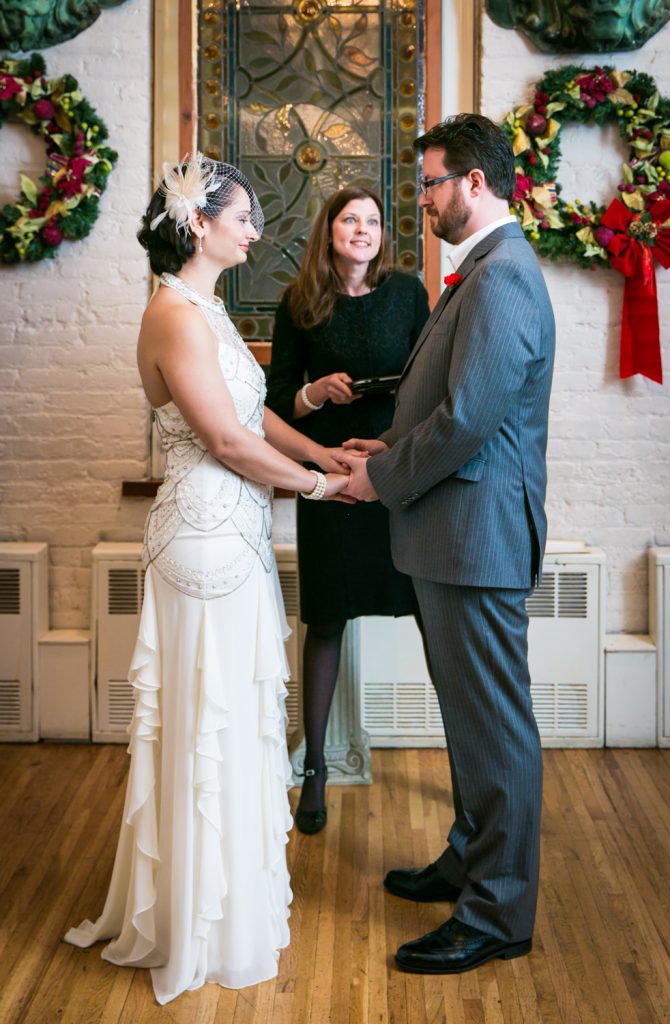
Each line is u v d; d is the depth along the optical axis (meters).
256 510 2.49
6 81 3.54
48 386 3.79
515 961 2.53
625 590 3.88
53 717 3.80
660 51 3.62
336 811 3.30
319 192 3.71
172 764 2.44
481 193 2.45
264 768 2.52
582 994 2.40
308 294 3.12
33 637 3.77
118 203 3.70
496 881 2.51
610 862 2.97
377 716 3.78
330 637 3.23
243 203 2.43
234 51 3.66
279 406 3.16
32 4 3.50
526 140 3.57
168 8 3.62
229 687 2.42
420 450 2.37
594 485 3.83
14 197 3.70
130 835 2.56
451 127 2.46
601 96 3.55
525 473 2.44
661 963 2.51
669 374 3.77
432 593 2.47
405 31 3.66
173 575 2.41
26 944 2.60
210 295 2.49
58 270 3.73
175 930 2.41
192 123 3.67
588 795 3.39
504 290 2.32
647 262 3.61
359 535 3.15
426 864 2.97
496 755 2.47
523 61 3.62
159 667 2.45
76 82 3.58
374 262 3.15
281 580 3.71
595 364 3.77
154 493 3.78
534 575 2.48
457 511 2.40
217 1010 2.36
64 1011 2.35
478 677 2.45
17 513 3.84
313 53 3.67
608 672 3.75
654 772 3.57
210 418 2.35
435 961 2.48
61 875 2.91
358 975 2.48
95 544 3.86
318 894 2.83
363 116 3.69
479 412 2.30
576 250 3.62
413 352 2.61
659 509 3.83
